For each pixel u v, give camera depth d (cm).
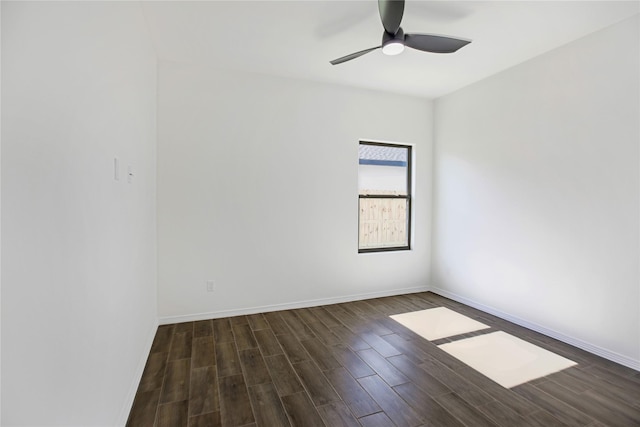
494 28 243
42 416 81
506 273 318
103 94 132
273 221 338
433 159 420
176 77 299
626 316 228
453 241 386
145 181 234
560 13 223
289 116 342
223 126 315
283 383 203
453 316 328
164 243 297
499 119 326
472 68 317
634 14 222
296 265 350
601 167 241
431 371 219
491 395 192
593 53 246
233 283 323
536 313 289
